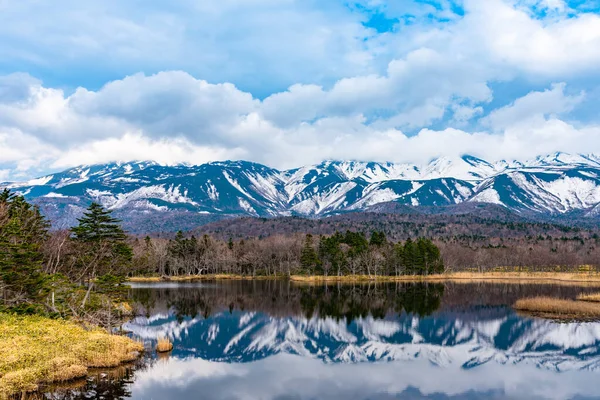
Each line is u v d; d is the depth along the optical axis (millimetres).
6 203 64500
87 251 66875
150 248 184625
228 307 93750
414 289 131875
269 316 82500
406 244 179000
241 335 65125
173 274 199375
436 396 39062
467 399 38125
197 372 44000
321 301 104375
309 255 175375
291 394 39031
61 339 43688
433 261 179125
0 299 55500
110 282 60656
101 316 62656
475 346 58406
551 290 122812
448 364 49969
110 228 65375
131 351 47219
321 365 49531
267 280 175625
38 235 67750
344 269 179500
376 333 67250
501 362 50750
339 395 38906
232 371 45812
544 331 66562
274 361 50969
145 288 136875
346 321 77500
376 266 172250
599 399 38406
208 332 66312
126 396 35469
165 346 51656
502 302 98750
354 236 198375
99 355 42531
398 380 43812
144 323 72438
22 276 51656
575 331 66188
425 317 80625
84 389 36438
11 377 33438
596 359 51594
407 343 60719
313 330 69688
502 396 39188
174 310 88250
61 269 73375
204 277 190875
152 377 40719
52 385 36375
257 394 38750
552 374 45938
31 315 52594
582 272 191250
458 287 136500
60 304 60656
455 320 77000
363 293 121750
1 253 50375
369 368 48219
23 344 40625
